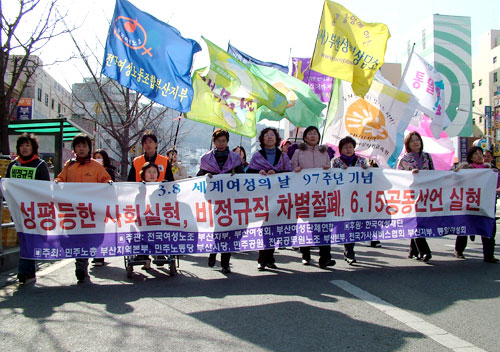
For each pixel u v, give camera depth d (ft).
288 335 10.96
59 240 17.20
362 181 19.71
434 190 20.26
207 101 23.04
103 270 20.39
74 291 15.92
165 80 20.75
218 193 18.48
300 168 19.33
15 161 18.30
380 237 19.67
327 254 19.65
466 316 12.39
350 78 21.84
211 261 20.89
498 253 24.38
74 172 18.62
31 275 17.44
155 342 10.58
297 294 14.93
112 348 10.23
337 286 15.98
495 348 10.09
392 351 9.92
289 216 19.01
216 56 23.16
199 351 10.00
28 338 10.91
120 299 14.65
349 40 21.94
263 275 18.44
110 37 19.83
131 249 17.67
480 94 207.82
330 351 9.95
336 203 19.40
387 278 17.31
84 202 17.47
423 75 27.53
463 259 21.65
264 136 19.65
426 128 28.84
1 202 19.42
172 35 20.95
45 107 108.17
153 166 19.27
